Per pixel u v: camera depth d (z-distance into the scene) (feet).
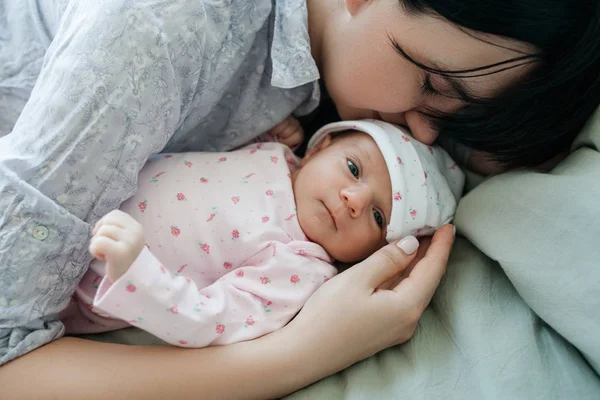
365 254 2.99
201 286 2.74
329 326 2.40
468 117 2.65
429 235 3.04
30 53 2.98
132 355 2.28
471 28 2.24
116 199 2.43
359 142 3.04
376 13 2.50
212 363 2.26
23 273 2.18
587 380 2.35
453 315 2.62
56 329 2.35
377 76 2.61
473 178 3.28
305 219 2.92
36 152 2.25
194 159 2.98
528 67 2.38
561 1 2.17
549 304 2.44
